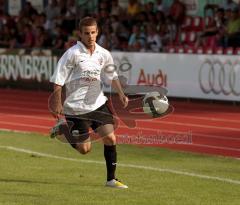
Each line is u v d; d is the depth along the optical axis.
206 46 41.59
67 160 22.98
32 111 37.56
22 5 56.12
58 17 49.56
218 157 23.92
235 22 41.09
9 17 51.47
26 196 17.50
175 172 20.92
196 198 17.41
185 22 44.53
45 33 48.50
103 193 17.91
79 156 23.80
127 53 43.28
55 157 23.50
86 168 21.61
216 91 39.72
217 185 19.06
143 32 43.66
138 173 20.78
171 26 44.19
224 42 41.19
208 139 28.16
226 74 39.19
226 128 31.17
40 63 47.25
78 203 16.70
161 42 43.12
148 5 46.19
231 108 37.84
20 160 22.86
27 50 48.12
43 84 47.19
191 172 20.95
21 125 32.53
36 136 28.55
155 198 17.36
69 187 18.69
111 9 48.06
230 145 26.73
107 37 44.91
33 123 33.16
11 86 49.31
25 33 49.75
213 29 42.03
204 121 33.28
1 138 27.98
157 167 21.80
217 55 39.53
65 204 16.59
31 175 20.36
